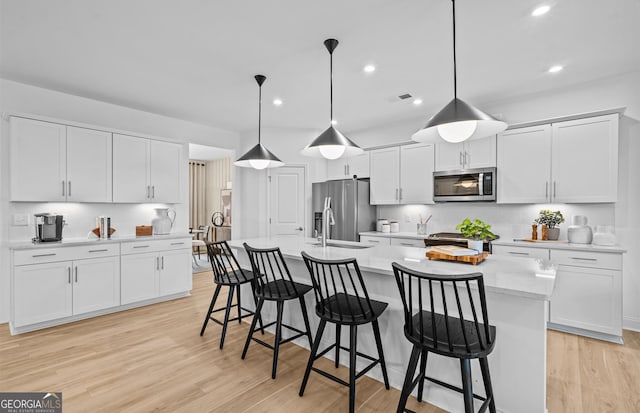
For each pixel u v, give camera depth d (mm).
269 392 2035
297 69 3004
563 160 3252
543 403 1577
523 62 2828
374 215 5102
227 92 3590
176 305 3838
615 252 2750
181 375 2234
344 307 2004
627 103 3066
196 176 8516
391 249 2830
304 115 4488
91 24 2260
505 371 1684
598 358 2482
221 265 2918
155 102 3912
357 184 4746
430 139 2092
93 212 3826
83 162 3486
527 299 1618
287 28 2326
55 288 3111
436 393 1904
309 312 2680
